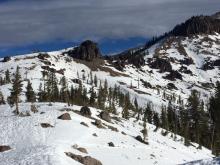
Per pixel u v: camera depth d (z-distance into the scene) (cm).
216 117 17638
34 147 6031
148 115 17988
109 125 10431
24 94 17525
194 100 17450
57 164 4775
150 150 8938
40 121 9056
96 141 8319
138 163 7494
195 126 16588
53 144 6625
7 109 11631
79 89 17938
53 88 17812
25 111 10931
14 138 7850
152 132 12369
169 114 18612
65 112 10169
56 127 8625
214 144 14038
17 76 11612
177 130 15425
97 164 5909
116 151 7875
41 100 16112
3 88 18438
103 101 16862
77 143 7725
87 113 10862
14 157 5391
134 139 9825
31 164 4862
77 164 5231
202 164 3853
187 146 12100
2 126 8788
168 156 9000
